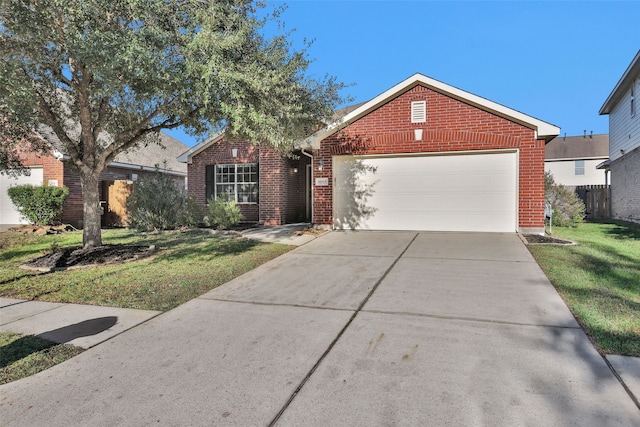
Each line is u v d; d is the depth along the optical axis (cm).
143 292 546
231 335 392
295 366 323
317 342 370
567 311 432
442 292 518
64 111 859
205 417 254
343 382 295
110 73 503
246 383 297
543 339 362
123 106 736
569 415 245
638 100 1409
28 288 570
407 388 283
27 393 290
